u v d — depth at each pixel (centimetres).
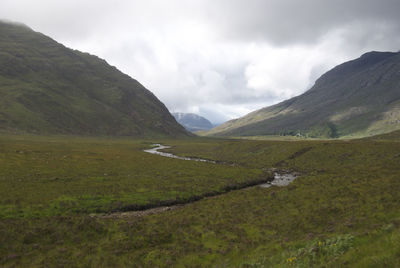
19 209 3089
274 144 11769
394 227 1703
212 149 13862
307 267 1362
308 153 9244
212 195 4678
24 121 19988
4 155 7581
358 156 7794
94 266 1839
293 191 4053
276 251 1909
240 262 1811
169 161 8869
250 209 3319
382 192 3219
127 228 2645
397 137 15275
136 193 4300
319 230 2344
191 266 1853
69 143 14712
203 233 2538
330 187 3925
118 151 11694
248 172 6894
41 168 6038
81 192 4125
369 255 1260
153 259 1970
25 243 2180
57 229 2456
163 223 2859
